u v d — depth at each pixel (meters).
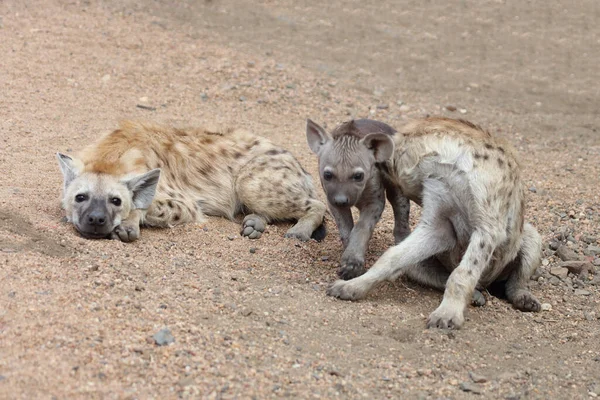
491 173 8.52
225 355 7.04
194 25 21.16
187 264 9.05
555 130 17.59
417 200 9.31
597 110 18.84
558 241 11.23
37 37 18.11
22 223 9.27
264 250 9.95
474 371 7.53
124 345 6.88
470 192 8.45
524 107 18.83
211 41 20.09
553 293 9.80
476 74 20.48
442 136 8.69
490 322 8.73
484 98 19.14
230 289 8.46
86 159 10.14
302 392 6.67
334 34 22.08
